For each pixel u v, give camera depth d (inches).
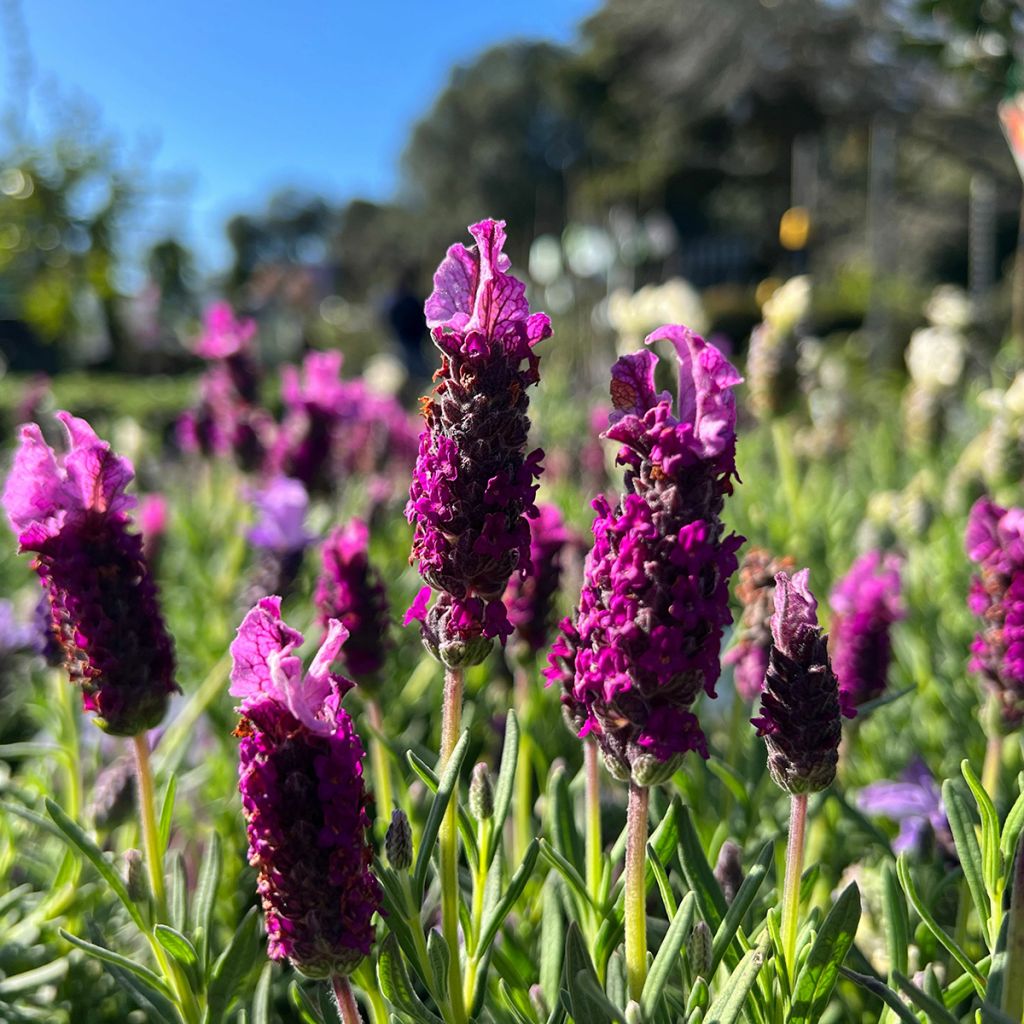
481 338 4.9
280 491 11.5
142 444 25.0
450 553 5.1
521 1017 5.8
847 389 42.8
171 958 5.9
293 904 4.6
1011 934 4.4
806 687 4.9
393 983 5.0
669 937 4.9
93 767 10.8
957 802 5.6
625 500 4.6
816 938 4.9
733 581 11.7
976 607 7.2
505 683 11.6
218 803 10.0
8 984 7.8
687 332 4.4
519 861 8.1
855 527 19.4
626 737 4.7
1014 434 15.5
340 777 4.5
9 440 35.4
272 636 4.6
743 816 8.7
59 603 6.1
